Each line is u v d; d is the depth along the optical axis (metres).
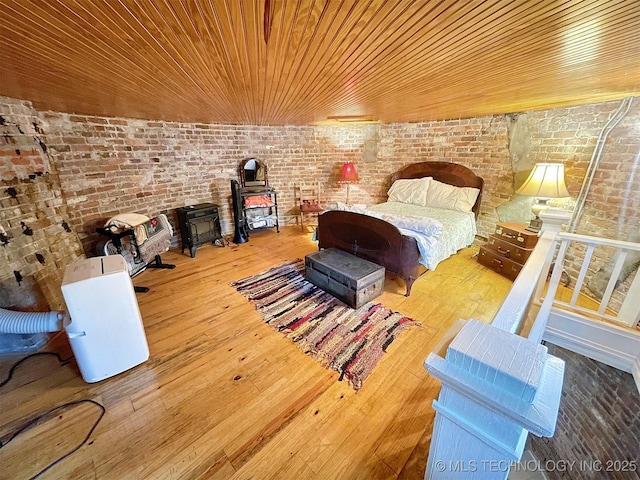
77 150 2.90
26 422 1.54
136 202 3.53
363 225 2.84
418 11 0.85
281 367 1.92
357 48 1.16
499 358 0.64
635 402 1.76
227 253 3.96
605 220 2.52
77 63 1.27
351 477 1.29
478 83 1.81
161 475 1.30
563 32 1.02
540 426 0.55
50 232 2.37
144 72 1.43
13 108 2.10
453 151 4.04
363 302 2.62
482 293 2.86
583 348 2.06
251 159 4.55
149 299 2.76
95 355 1.74
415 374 1.86
